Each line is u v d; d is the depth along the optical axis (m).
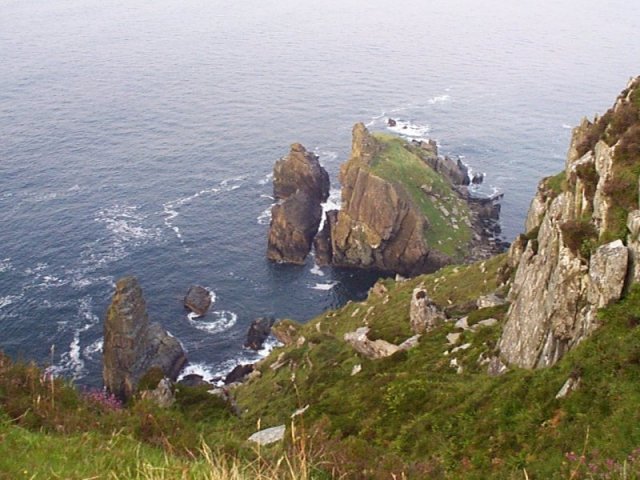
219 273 121.50
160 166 161.38
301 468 14.20
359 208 133.62
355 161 142.62
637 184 30.86
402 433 28.81
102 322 99.94
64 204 135.88
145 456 15.38
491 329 42.34
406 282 88.38
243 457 17.47
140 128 188.38
